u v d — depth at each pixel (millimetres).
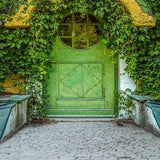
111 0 4457
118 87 4906
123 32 4492
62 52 4957
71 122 4719
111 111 4957
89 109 4973
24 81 4730
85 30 4949
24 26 4363
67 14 4840
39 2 4359
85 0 4445
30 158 2941
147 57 4609
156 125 3676
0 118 3557
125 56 4609
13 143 3447
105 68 4961
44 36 4609
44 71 4539
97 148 3307
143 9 4324
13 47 4500
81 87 4992
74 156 3021
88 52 4965
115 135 3855
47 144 3443
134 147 3334
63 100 4977
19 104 4113
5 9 4395
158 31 4531
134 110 4609
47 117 4844
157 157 2996
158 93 4473
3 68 4410
